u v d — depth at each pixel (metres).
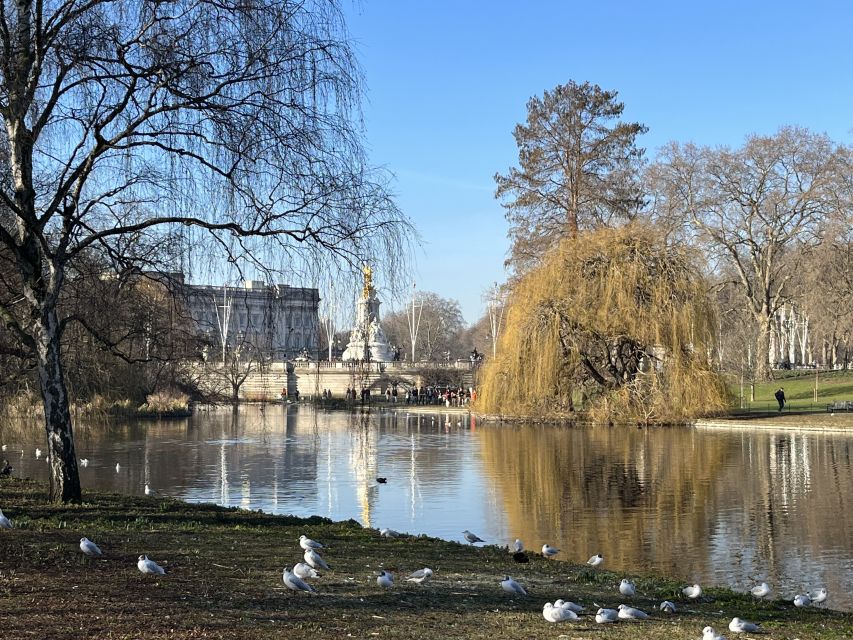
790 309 129.38
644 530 26.02
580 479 36.91
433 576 15.85
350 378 125.56
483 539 24.67
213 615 11.80
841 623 13.90
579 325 64.88
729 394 65.25
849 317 82.50
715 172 90.50
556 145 80.00
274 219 20.88
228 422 75.75
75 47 19.78
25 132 20.70
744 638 12.26
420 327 193.00
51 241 23.95
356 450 50.12
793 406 81.31
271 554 16.84
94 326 25.00
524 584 15.73
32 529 18.02
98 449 50.59
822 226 87.31
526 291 67.94
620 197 80.12
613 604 14.38
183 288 22.75
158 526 19.83
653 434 58.38
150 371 43.12
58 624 10.97
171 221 20.75
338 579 14.91
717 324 65.88
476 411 75.50
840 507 29.70
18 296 23.89
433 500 31.55
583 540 24.64
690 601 15.25
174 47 19.83
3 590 12.59
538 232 80.56
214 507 24.55
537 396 66.00
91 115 20.69
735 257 92.88
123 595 12.66
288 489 34.44
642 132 81.19
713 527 26.39
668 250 65.94
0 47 20.00
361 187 21.09
